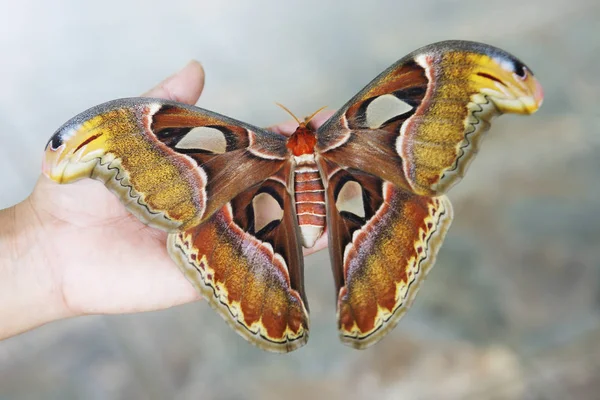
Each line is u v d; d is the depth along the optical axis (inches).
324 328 32.4
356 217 19.9
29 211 21.8
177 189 19.4
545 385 28.8
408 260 19.4
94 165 18.7
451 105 18.7
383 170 19.6
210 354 32.6
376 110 19.5
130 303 21.9
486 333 30.7
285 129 23.8
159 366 32.5
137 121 19.0
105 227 21.8
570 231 34.7
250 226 20.0
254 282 19.7
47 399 31.4
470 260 34.1
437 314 31.8
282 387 30.5
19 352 33.4
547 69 48.1
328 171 20.2
